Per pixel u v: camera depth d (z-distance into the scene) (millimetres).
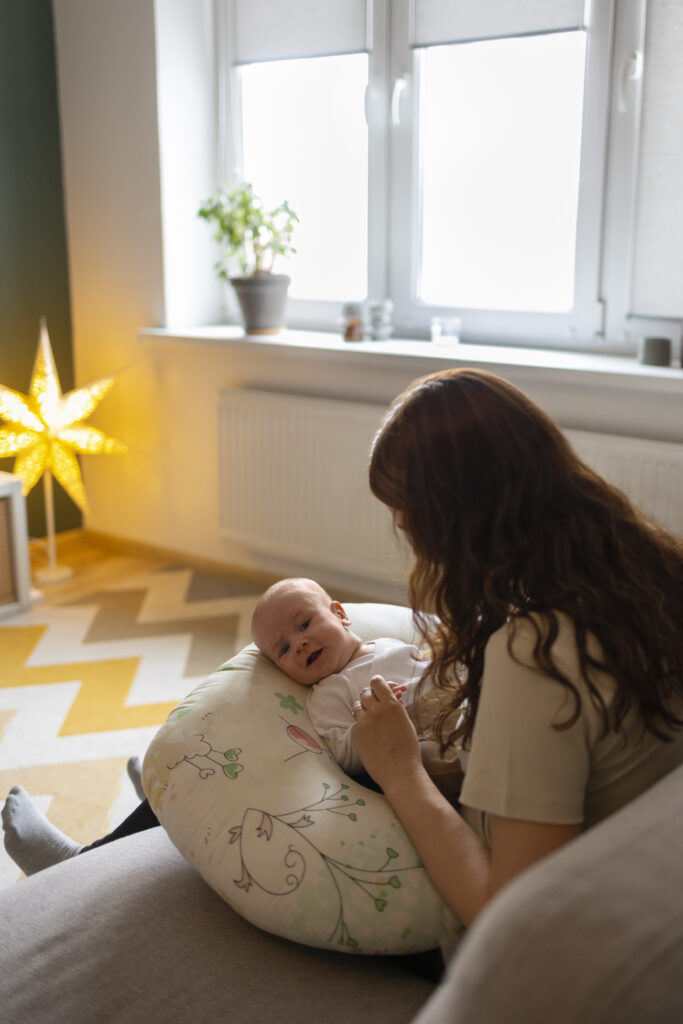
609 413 2633
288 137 3350
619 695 894
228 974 1030
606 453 2561
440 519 978
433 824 1026
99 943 1068
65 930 1088
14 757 2369
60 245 3715
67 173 3631
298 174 3359
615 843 682
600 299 2803
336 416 3035
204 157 3471
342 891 1048
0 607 3223
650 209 2650
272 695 1338
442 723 1110
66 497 3965
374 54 3055
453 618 1000
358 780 1323
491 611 969
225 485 3404
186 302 3525
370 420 2961
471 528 969
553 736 875
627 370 2510
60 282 3742
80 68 3469
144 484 3762
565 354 2840
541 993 583
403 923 1048
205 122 3445
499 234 2975
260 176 3461
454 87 2949
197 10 3328
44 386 3336
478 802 895
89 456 3914
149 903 1132
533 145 2840
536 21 2713
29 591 3293
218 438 3381
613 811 959
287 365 3234
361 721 1129
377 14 3020
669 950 579
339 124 3217
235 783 1155
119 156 3441
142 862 1217
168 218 3395
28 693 2697
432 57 2971
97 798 2201
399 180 3113
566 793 877
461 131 2969
